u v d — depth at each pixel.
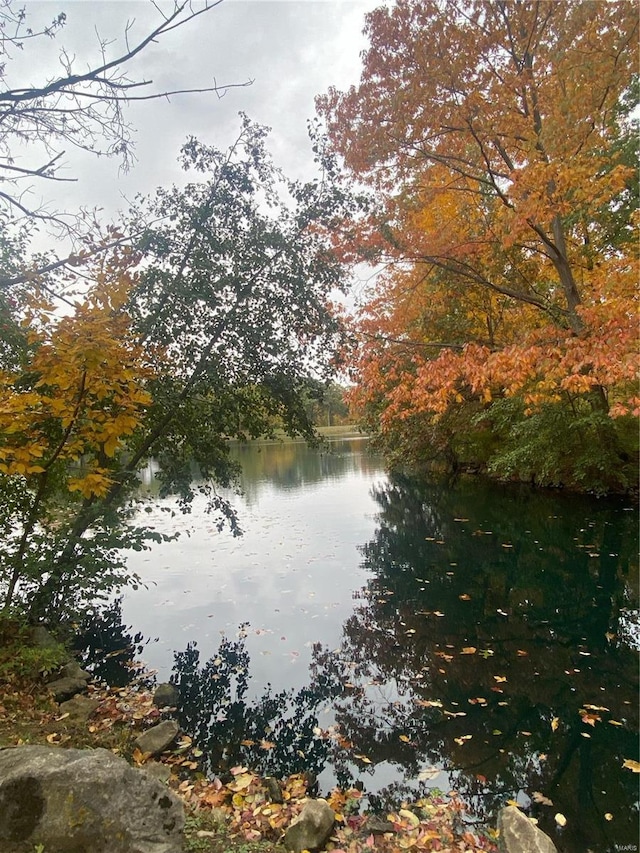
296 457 41.22
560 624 6.94
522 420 15.61
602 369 7.77
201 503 17.50
